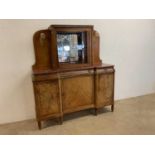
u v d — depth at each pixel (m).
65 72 2.54
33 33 2.65
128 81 3.65
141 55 3.64
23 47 2.63
